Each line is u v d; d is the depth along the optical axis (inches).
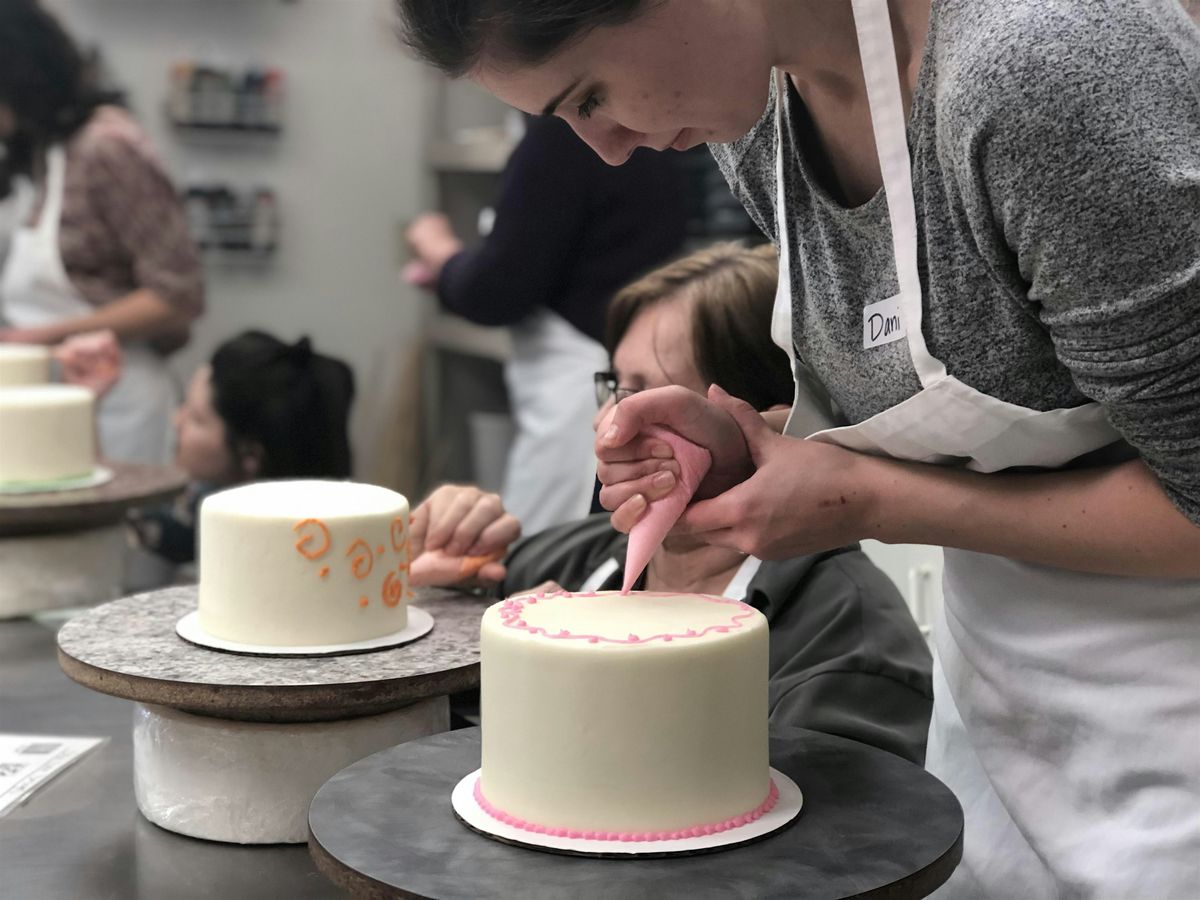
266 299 182.5
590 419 102.7
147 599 57.3
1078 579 45.4
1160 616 43.8
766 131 48.9
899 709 52.2
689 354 57.9
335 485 56.4
